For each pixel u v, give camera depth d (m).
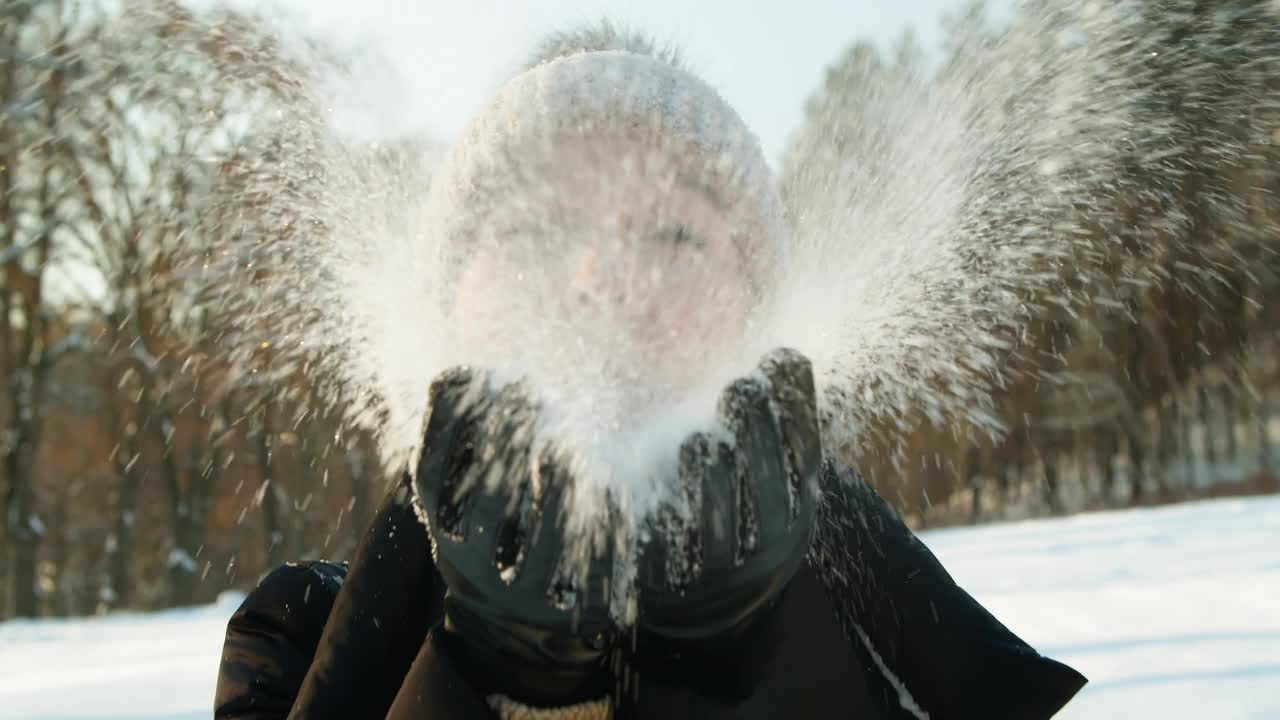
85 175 10.66
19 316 16.78
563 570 0.82
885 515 1.16
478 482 0.83
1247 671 2.47
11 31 8.90
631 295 0.84
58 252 14.01
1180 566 4.90
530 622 0.82
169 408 15.53
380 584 1.04
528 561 0.81
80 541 22.44
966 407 1.21
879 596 1.11
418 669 0.87
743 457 0.84
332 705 1.00
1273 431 16.48
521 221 0.88
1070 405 14.72
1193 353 8.83
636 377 0.84
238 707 1.17
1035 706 1.01
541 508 0.81
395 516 1.08
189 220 2.19
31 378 17.11
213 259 1.64
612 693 0.91
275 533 15.09
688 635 0.86
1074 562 5.57
